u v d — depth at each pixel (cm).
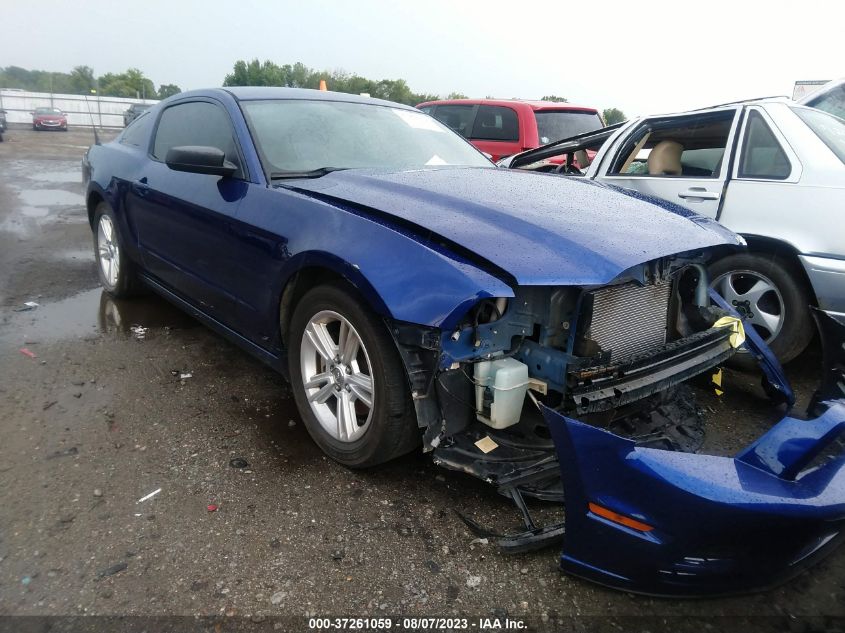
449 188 260
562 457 177
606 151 460
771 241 346
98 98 4400
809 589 195
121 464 252
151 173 378
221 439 275
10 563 193
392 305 204
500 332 214
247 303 291
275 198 270
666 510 164
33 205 921
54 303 462
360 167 308
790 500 161
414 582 192
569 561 185
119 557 198
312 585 189
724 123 408
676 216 259
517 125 855
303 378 265
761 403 322
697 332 259
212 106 342
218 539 208
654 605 186
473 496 237
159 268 384
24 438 268
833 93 586
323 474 250
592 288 207
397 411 225
